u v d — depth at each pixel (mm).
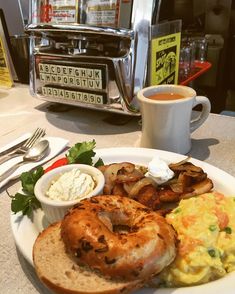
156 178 277
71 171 265
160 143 353
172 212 232
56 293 183
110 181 272
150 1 368
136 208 221
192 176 275
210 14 863
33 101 557
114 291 172
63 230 198
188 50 520
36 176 275
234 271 197
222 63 880
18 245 220
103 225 195
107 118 474
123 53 380
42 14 426
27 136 420
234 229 214
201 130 426
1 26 571
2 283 217
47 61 432
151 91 359
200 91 852
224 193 271
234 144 386
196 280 188
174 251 189
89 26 375
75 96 429
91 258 181
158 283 193
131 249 178
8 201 304
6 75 617
